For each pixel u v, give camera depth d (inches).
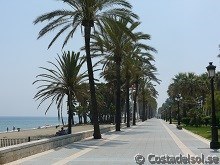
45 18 1210.0
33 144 757.9
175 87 3868.1
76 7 1245.1
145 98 4530.0
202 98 3777.1
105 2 1241.4
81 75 1476.4
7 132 2314.2
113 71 2316.7
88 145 997.2
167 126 2655.0
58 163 626.5
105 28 1285.7
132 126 2647.6
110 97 3831.2
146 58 2153.1
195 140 1198.9
